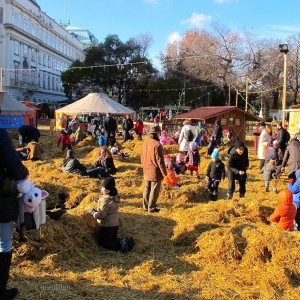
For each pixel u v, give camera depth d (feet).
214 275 17.17
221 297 15.05
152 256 19.25
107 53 206.28
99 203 20.13
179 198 32.27
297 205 24.47
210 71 178.50
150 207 27.20
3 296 13.39
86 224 20.61
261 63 175.01
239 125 87.35
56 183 33.17
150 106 216.95
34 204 13.74
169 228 23.02
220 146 70.08
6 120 92.48
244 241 18.92
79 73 206.28
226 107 88.12
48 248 18.17
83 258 18.49
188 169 45.06
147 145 27.14
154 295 14.98
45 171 41.60
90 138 77.15
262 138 47.98
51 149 69.31
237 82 177.58
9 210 12.59
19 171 12.50
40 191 13.98
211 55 175.52
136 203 30.14
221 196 35.35
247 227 20.01
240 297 15.15
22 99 240.73
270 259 17.99
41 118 198.08
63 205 27.63
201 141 69.97
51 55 297.12
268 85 175.22
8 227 12.87
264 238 18.52
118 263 18.28
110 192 20.42
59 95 315.99
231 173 31.32
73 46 356.79
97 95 80.07
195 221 22.24
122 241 19.63
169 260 18.79
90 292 14.88
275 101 183.73
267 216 24.73
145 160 27.27
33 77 257.75
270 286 15.79
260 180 44.37
